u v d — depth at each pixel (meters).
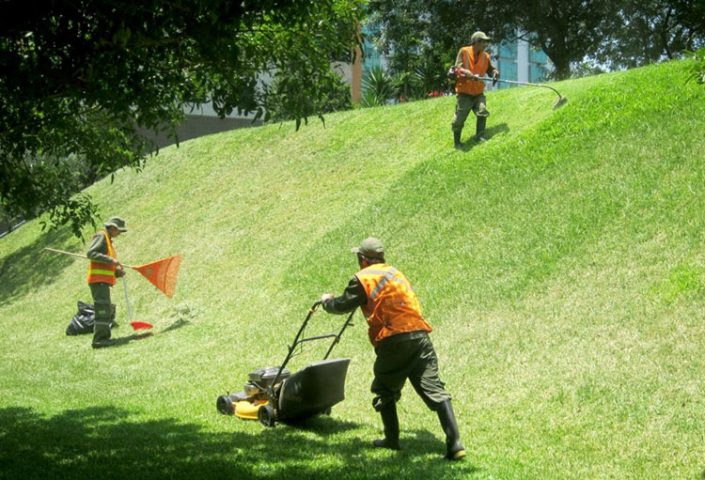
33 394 10.14
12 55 5.66
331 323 11.09
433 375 6.25
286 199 16.92
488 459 6.08
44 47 5.69
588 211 10.45
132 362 11.74
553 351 8.07
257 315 12.52
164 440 7.15
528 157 12.68
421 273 11.20
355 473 5.82
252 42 6.57
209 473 5.91
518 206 11.54
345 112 19.91
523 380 7.71
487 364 8.33
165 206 19.92
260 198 17.59
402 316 6.29
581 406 6.89
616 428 6.39
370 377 8.99
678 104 11.77
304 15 5.84
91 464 6.30
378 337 6.31
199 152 22.00
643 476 5.53
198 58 6.34
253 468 6.05
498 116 15.25
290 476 5.81
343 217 14.62
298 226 15.38
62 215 8.41
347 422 7.63
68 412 8.77
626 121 12.09
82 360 12.38
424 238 12.15
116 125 7.98
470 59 14.17
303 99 6.52
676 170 10.34
